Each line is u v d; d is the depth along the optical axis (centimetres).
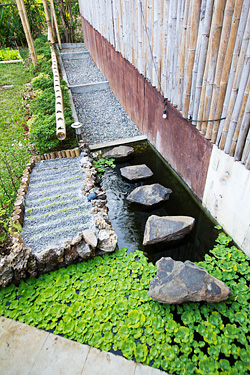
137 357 250
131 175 502
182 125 435
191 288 283
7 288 323
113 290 311
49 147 530
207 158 383
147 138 624
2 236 381
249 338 260
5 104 750
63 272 335
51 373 246
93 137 642
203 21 295
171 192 463
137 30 487
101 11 742
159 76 450
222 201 368
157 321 276
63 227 387
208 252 361
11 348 266
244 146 288
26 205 430
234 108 282
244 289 300
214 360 244
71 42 1477
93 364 249
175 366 241
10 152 532
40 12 1377
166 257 342
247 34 241
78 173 500
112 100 832
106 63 882
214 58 293
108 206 450
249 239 327
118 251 358
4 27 1293
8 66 1074
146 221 419
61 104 576
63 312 292
